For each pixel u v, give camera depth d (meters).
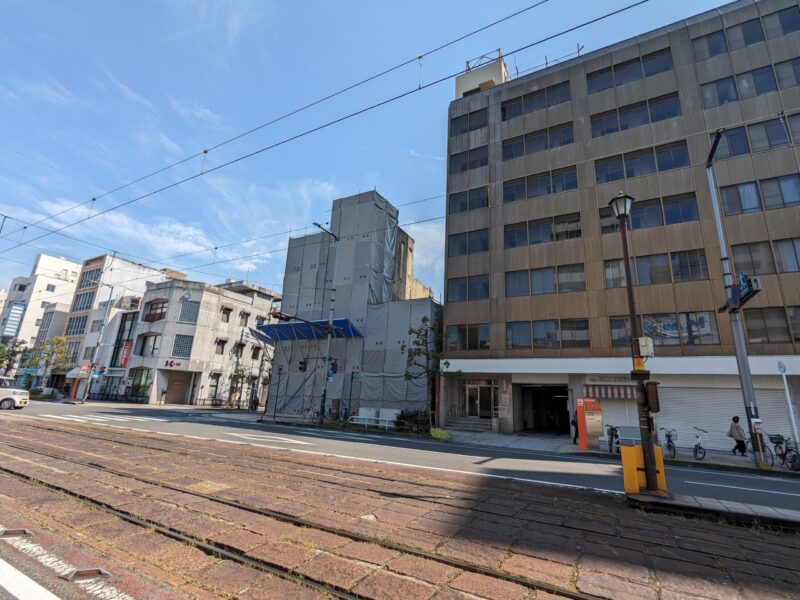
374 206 33.12
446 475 9.28
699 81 22.62
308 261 34.94
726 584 4.18
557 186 25.33
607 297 22.33
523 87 28.25
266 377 50.22
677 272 20.97
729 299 15.52
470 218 27.72
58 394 43.94
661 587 4.07
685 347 20.06
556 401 29.58
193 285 43.81
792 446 16.30
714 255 20.28
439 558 4.52
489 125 28.83
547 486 8.47
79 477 7.73
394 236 35.78
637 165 23.22
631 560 4.73
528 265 24.94
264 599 3.60
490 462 12.05
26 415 20.16
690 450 18.56
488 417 24.73
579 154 25.03
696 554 4.95
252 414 32.28
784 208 19.38
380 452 12.92
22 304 57.50
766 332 18.70
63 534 4.98
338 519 5.79
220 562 4.36
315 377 31.69
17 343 47.81
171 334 41.97
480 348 25.16
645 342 8.04
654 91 23.70
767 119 20.59
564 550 4.96
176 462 9.48
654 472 7.45
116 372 43.94
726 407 18.94
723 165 21.05
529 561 4.59
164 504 6.25
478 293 26.11
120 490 6.93
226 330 46.19
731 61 22.05
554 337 23.20
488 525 5.80
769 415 18.20
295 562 4.34
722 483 10.45
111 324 46.50
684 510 6.62
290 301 34.66
